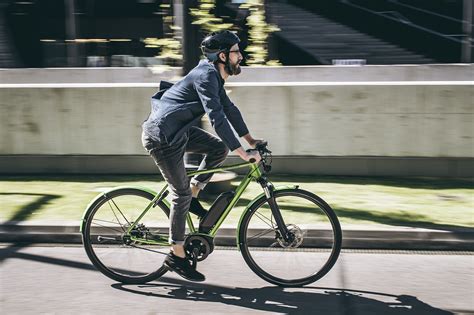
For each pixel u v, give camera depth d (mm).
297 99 9219
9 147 9641
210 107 4855
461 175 9234
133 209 5434
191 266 5180
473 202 7824
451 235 6375
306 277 5328
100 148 9539
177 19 8891
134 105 9391
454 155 9086
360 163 9352
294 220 5348
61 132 9562
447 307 4848
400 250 6398
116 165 9633
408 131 9117
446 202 7828
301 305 4910
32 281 5434
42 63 19734
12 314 4703
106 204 5441
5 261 6000
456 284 5355
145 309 4812
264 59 9133
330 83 9258
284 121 9281
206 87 4871
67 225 6676
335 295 5125
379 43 21469
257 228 5395
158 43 8539
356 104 9141
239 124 5254
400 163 9305
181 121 4953
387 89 9055
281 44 21188
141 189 5418
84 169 9680
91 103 9438
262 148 5168
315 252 5371
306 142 9289
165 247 5434
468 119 8977
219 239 6551
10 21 19812
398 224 6773
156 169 9594
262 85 9258
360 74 11453
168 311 4777
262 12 8852
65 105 9492
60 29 19984
